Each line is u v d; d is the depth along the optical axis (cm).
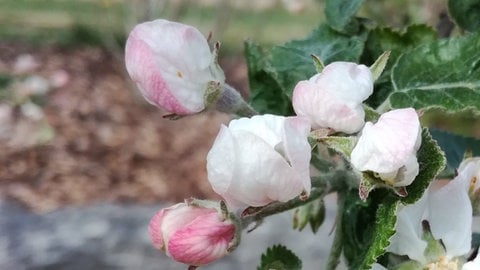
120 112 175
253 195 16
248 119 16
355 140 17
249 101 23
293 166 16
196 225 17
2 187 142
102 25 221
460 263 18
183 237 17
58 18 241
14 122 159
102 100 179
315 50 23
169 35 18
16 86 160
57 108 173
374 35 23
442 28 26
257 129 16
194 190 148
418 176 17
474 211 19
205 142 165
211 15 207
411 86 20
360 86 17
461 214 18
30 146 156
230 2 188
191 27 18
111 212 125
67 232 118
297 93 17
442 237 18
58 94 178
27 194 140
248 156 16
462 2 23
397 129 16
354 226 20
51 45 216
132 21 182
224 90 19
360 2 23
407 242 18
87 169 151
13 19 241
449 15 23
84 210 126
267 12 228
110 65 201
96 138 163
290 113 23
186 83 18
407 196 17
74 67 197
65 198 140
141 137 165
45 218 123
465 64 20
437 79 20
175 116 18
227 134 16
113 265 111
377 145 16
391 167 16
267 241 105
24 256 113
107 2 212
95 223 120
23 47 213
